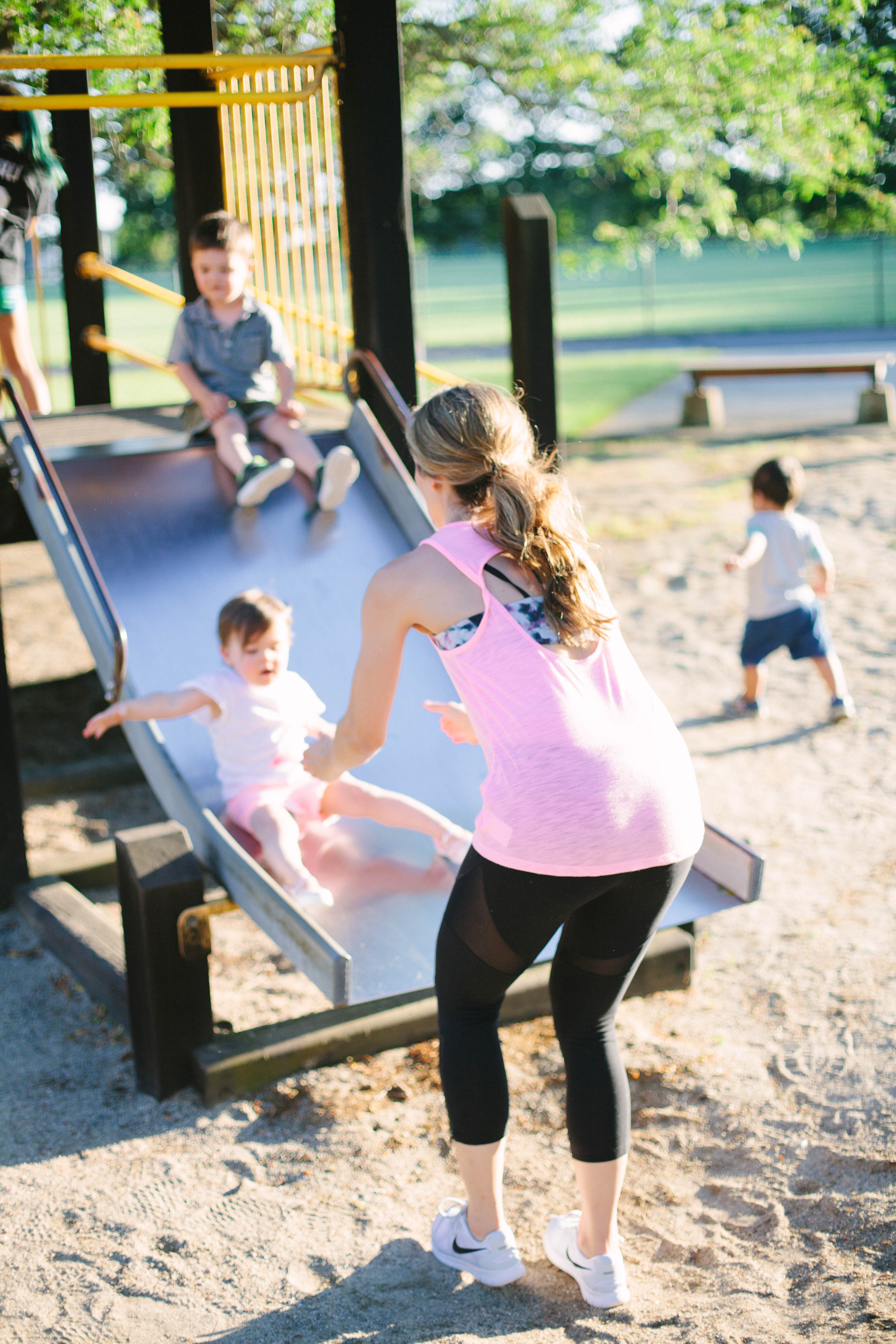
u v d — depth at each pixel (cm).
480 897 241
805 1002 383
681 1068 352
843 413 1620
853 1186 296
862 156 1055
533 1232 289
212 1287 274
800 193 1162
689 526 1048
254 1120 340
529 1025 381
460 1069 254
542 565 242
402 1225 294
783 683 699
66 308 781
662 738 244
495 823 235
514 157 1828
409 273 540
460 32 1081
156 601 446
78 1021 400
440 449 248
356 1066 363
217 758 391
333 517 502
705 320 3112
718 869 352
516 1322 258
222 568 467
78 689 746
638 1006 388
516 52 1088
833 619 793
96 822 575
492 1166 261
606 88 1069
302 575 470
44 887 469
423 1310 263
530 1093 346
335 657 437
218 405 522
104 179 1014
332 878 364
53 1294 272
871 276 4503
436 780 407
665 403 1822
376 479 521
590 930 246
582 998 252
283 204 650
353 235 540
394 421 548
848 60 1003
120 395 1956
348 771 394
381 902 353
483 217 3838
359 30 507
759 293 4003
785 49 976
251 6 798
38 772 611
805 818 523
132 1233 293
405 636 249
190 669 421
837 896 452
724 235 1252
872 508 1042
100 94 710
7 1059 377
